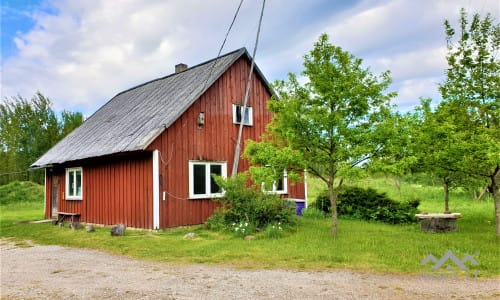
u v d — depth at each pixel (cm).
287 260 797
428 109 1339
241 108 1653
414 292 566
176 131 1390
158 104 1631
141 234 1236
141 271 745
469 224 1328
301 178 1097
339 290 580
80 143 1778
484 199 2381
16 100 4641
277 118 1129
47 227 1562
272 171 1092
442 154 1030
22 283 679
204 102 1502
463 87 1094
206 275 694
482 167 1050
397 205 1474
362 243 952
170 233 1255
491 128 1007
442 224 1138
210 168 1505
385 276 661
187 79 1739
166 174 1341
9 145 4481
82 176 1702
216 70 1591
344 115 1055
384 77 1066
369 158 1044
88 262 855
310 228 1238
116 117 1842
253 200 1240
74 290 620
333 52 1078
